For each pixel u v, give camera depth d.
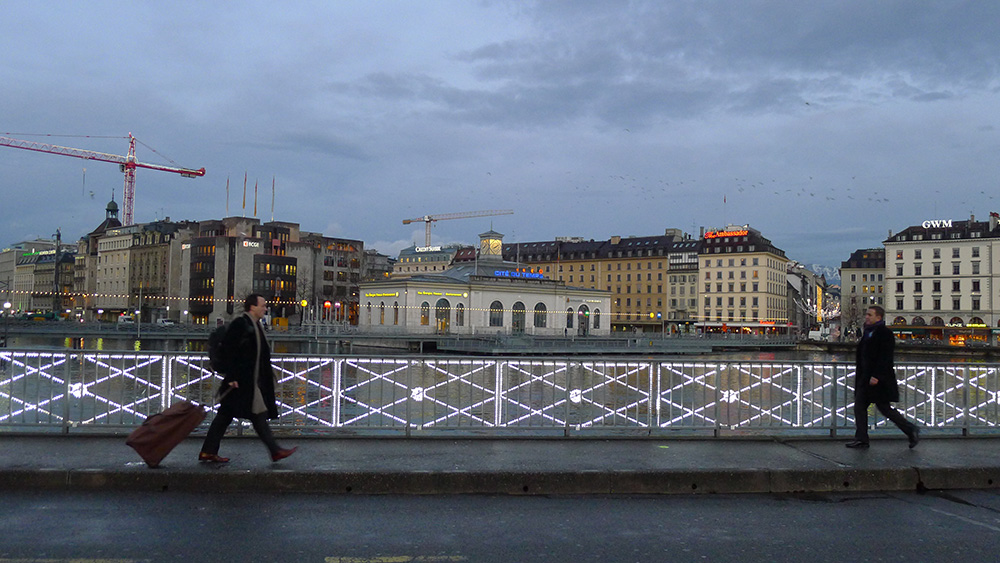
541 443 12.80
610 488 10.51
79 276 192.25
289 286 150.38
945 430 14.95
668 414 13.98
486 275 104.62
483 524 8.73
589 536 8.31
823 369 14.45
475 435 13.16
